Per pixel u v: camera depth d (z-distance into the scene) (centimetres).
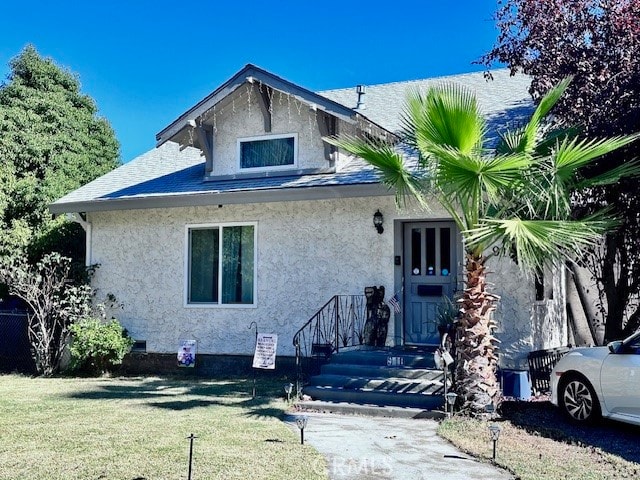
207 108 1327
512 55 1034
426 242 1180
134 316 1401
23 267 1433
